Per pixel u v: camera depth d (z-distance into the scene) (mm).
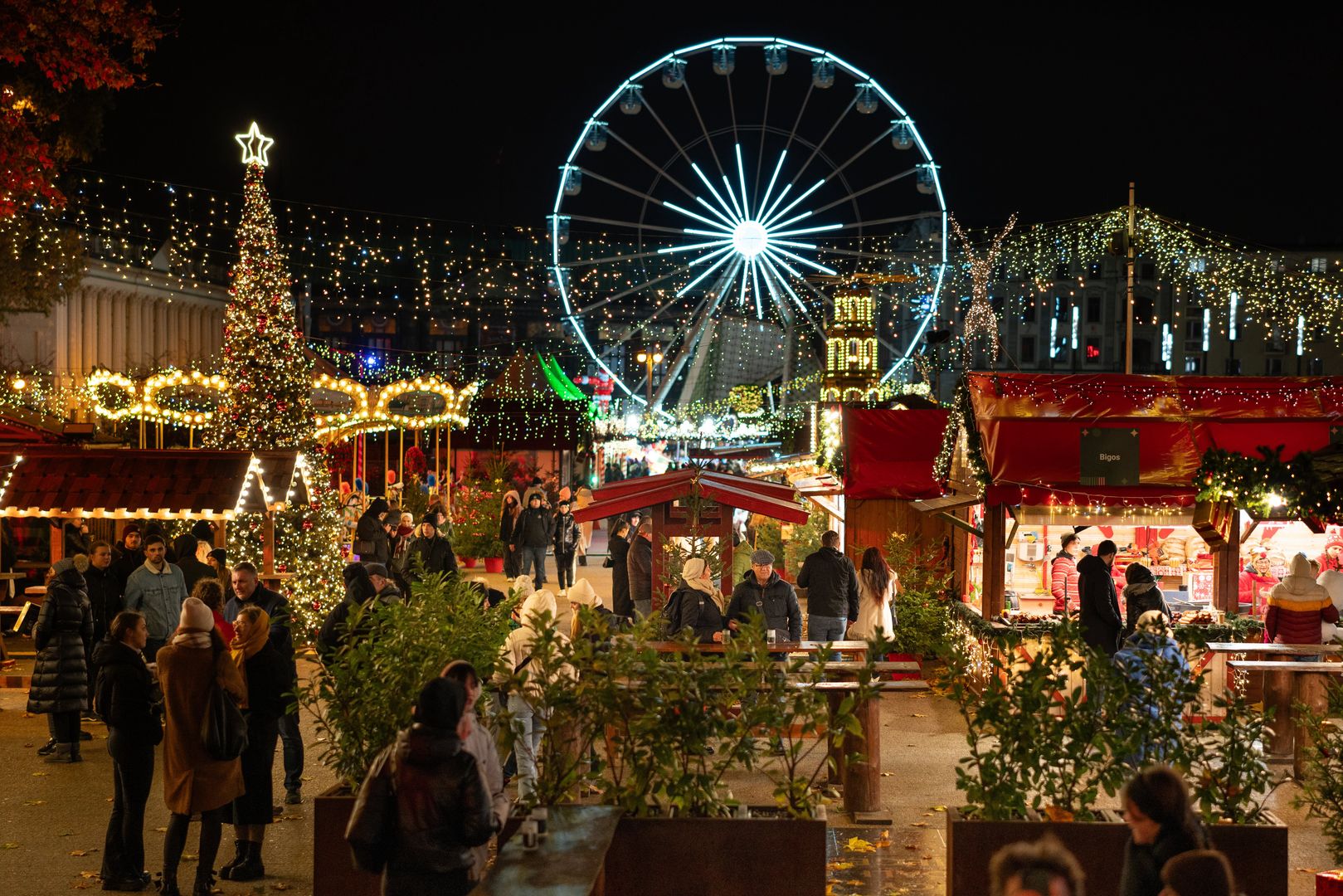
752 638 7051
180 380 23266
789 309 33781
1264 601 15461
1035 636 13078
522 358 38125
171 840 7613
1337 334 44969
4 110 15992
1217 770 7258
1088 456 14688
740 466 33438
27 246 29078
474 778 5418
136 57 15609
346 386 26078
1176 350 73625
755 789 9820
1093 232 54000
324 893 7000
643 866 6543
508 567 23172
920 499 18156
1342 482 9820
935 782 10250
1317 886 6844
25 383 33281
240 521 17891
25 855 8461
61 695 11039
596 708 6934
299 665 15234
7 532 19125
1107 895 6523
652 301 83000
